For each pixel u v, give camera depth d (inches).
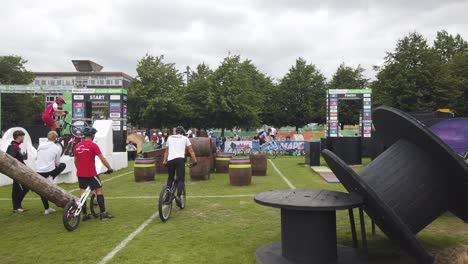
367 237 225.6
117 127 911.7
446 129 376.2
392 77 1317.7
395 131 187.2
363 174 181.2
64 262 186.5
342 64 1963.6
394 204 165.5
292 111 1803.6
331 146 675.4
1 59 1984.5
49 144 304.2
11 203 350.0
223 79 1459.2
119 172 627.2
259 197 178.5
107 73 3048.7
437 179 170.7
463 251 195.2
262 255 188.1
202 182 482.3
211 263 182.7
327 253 171.9
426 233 234.5
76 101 948.6
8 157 256.1
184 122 1552.7
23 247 211.2
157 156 586.2
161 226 256.1
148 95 1497.3
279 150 1029.2
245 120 1497.3
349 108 1808.6
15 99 1915.6
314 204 158.1
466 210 175.9
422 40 1302.9
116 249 205.8
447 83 1262.3
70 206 247.0
